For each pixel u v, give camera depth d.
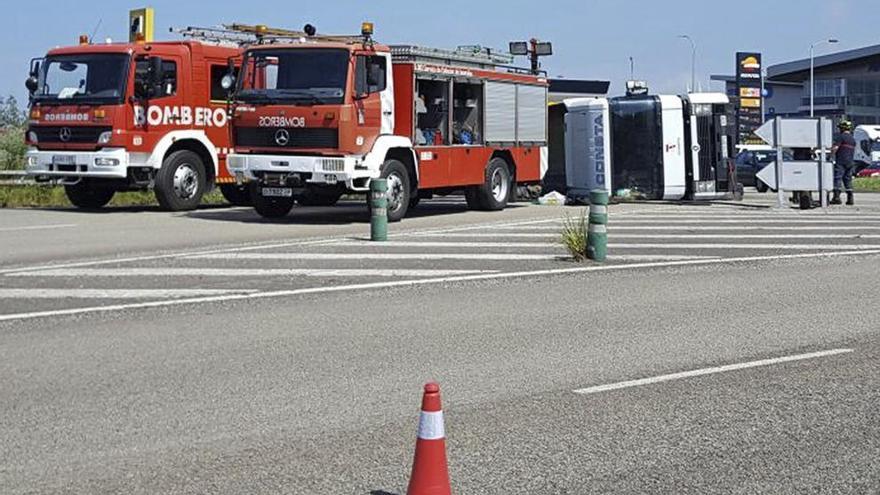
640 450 6.07
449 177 21.42
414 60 20.16
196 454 5.97
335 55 18.73
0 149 29.22
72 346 8.84
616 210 24.09
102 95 21.44
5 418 6.69
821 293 11.88
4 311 10.50
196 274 13.04
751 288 12.25
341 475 5.61
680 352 8.71
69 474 5.63
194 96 22.64
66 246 16.00
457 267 13.88
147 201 26.41
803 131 23.86
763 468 5.76
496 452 6.01
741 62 65.56
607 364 8.27
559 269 13.77
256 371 7.97
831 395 7.32
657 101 26.25
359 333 9.45
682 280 12.89
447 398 7.20
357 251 15.49
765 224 20.47
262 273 13.16
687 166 26.48
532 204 26.39
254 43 20.08
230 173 21.39
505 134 23.16
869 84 93.88
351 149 18.67
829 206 25.48
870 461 5.88
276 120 18.83
